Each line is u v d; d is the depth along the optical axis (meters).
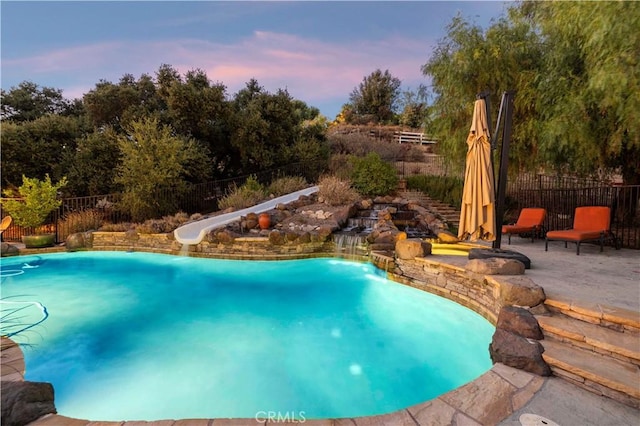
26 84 19.14
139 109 14.64
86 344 4.62
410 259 6.75
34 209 10.30
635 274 5.09
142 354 4.34
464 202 5.57
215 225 10.20
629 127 6.14
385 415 2.44
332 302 6.32
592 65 6.65
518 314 3.60
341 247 9.27
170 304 6.26
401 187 14.37
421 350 4.43
